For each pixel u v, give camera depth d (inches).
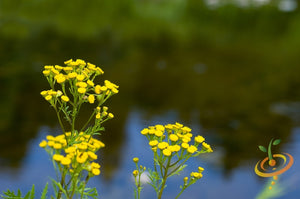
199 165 220.8
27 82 402.3
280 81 482.9
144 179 186.9
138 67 531.8
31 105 330.6
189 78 484.7
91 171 52.3
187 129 63.9
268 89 440.1
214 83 461.7
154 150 57.6
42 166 210.2
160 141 61.7
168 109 350.9
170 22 1142.3
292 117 334.6
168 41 795.4
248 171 216.4
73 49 612.7
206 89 431.8
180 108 356.5
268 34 1022.4
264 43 861.2
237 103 379.2
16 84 391.9
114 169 206.4
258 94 415.5
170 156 56.9
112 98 374.9
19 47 578.2
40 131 271.1
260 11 1250.0
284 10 1325.0
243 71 538.6
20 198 54.4
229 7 1250.0
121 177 194.5
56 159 50.4
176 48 714.2
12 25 813.2
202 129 297.7
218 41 847.7
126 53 626.5
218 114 336.8
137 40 770.2
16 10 1021.8
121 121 308.2
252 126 307.0
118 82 444.1
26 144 246.7
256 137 279.1
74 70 66.5
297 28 1109.7
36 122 288.0
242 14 1218.0
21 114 305.9
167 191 184.9
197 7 1286.9
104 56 586.9
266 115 335.6
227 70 542.3
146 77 476.7
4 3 1070.4
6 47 569.3
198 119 324.5
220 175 208.7
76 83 60.3
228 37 928.9
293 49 778.8
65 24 906.1
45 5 1081.4
